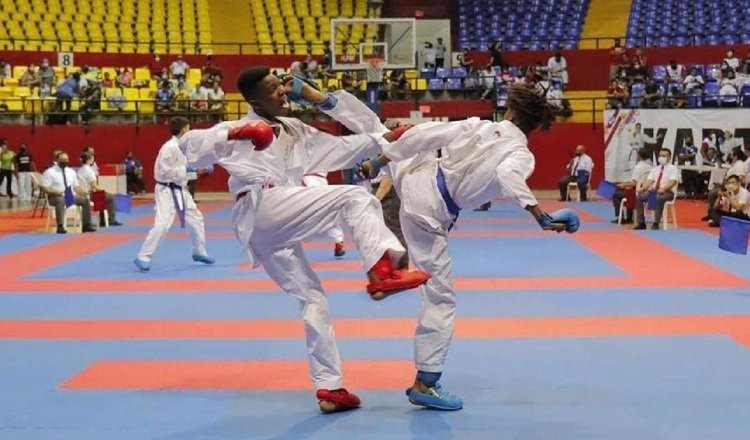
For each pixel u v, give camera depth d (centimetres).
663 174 1970
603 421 614
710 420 613
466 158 623
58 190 1973
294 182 635
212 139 592
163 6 3759
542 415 630
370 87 2697
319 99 629
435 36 3666
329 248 1645
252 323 976
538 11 3800
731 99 2905
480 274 1318
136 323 981
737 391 685
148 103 3148
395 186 660
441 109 3145
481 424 611
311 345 643
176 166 1380
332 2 3872
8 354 835
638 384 708
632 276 1292
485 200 636
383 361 798
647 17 3672
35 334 927
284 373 760
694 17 3631
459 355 813
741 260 1454
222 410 651
